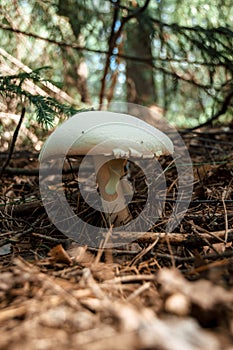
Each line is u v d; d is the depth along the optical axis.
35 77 0.31
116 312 0.14
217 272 0.18
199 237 0.23
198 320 0.14
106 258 0.22
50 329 0.14
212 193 0.33
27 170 0.40
